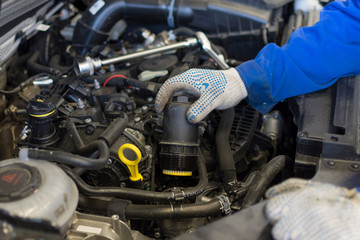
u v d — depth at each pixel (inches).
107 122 76.0
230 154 72.1
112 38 104.5
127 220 63.6
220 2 98.0
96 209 64.3
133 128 72.7
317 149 68.7
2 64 87.0
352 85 72.6
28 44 103.6
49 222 42.5
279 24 103.7
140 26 106.3
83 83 81.0
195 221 68.2
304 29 78.9
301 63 74.9
